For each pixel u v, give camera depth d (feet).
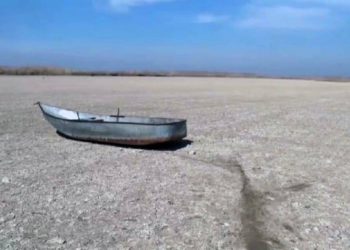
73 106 102.22
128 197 36.19
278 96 154.40
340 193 39.78
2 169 43.68
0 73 283.79
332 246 28.66
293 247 28.35
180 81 268.00
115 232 29.32
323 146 61.36
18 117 80.02
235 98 138.82
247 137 66.49
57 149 53.83
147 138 54.70
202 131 70.69
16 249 26.40
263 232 30.48
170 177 42.70
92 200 35.12
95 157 49.98
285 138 66.69
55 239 27.89
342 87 238.68
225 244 28.35
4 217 31.04
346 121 87.25
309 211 34.71
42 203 34.06
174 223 31.24
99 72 342.44
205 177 43.34
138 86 195.11
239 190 39.65
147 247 27.45
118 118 63.26
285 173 46.16
